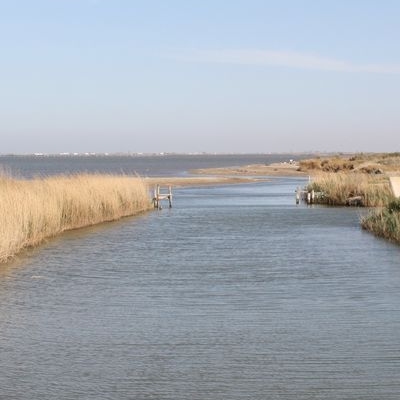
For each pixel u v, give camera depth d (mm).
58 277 19531
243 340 12391
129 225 35969
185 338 12570
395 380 10000
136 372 10516
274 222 37906
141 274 20094
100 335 12820
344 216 41594
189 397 9383
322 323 13648
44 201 30016
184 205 52469
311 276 19531
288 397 9344
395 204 33781
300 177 112188
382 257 23250
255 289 17547
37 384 9938
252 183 92312
